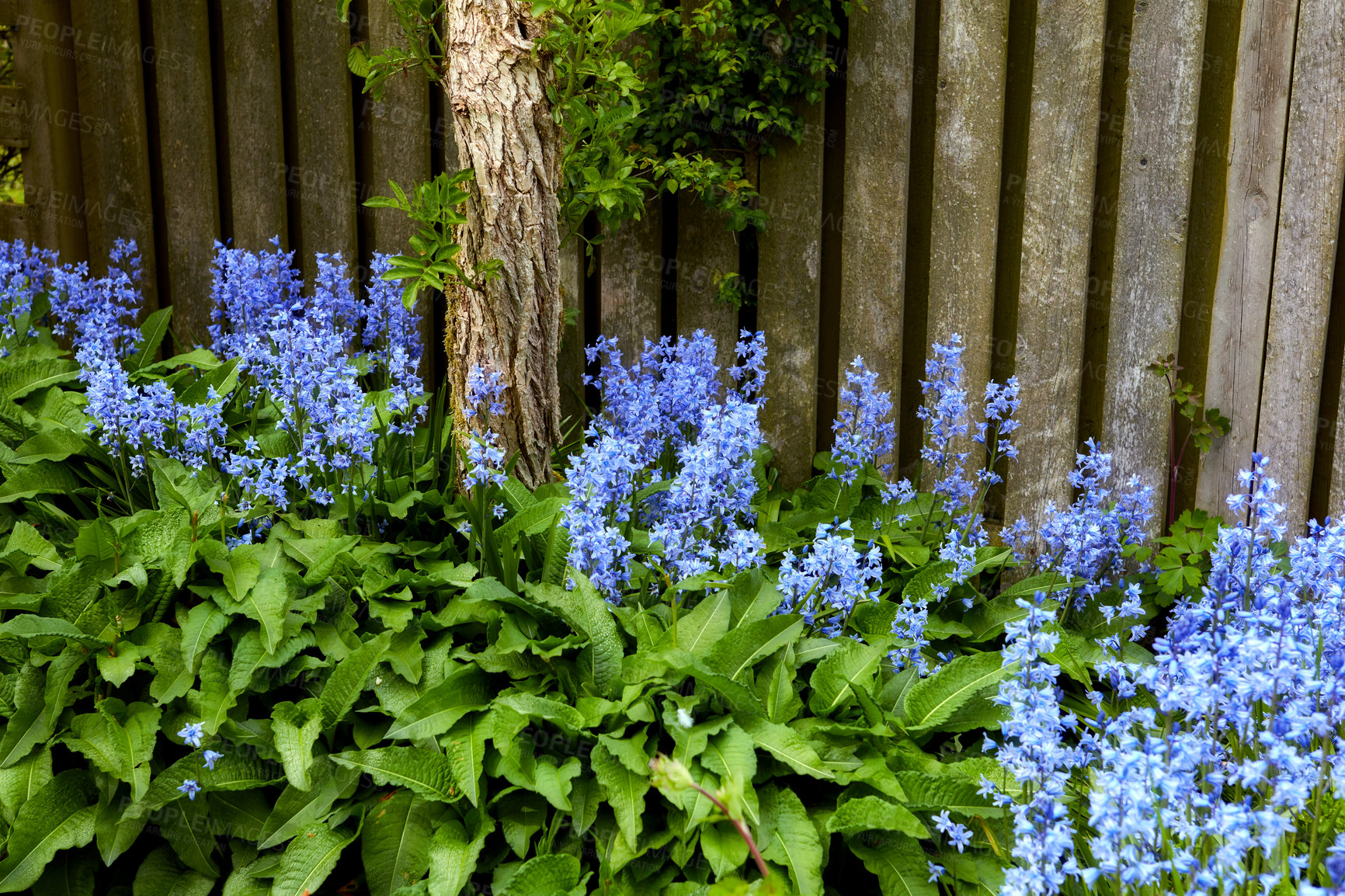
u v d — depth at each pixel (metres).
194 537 3.52
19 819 3.07
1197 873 2.25
